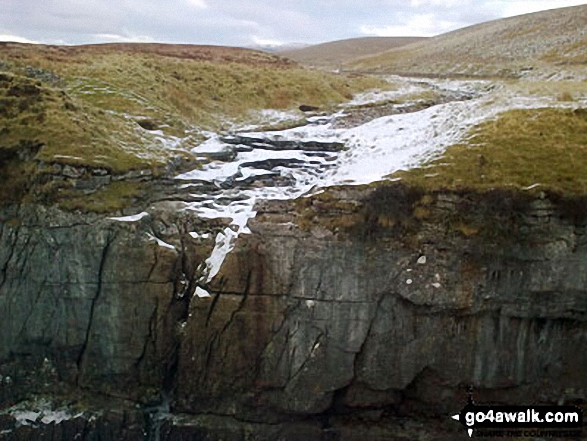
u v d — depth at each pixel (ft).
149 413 74.13
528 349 69.82
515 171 72.02
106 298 73.20
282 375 71.72
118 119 90.68
